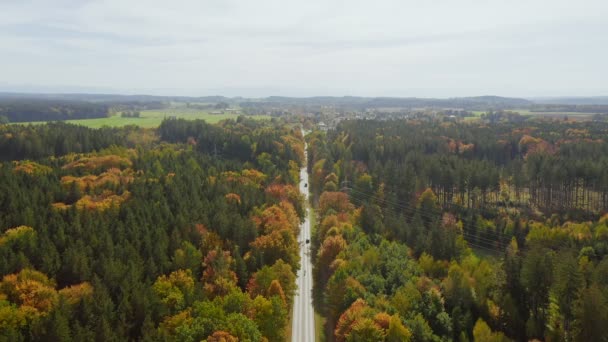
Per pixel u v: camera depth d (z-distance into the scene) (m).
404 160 195.62
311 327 92.56
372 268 95.69
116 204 122.81
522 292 83.81
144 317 75.88
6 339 66.62
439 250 104.75
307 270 118.44
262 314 79.38
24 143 189.75
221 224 112.75
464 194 169.12
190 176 153.38
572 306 74.50
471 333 76.81
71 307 75.12
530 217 146.75
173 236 102.06
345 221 127.38
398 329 70.38
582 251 107.06
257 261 101.81
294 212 140.25
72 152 196.12
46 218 109.25
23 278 81.75
